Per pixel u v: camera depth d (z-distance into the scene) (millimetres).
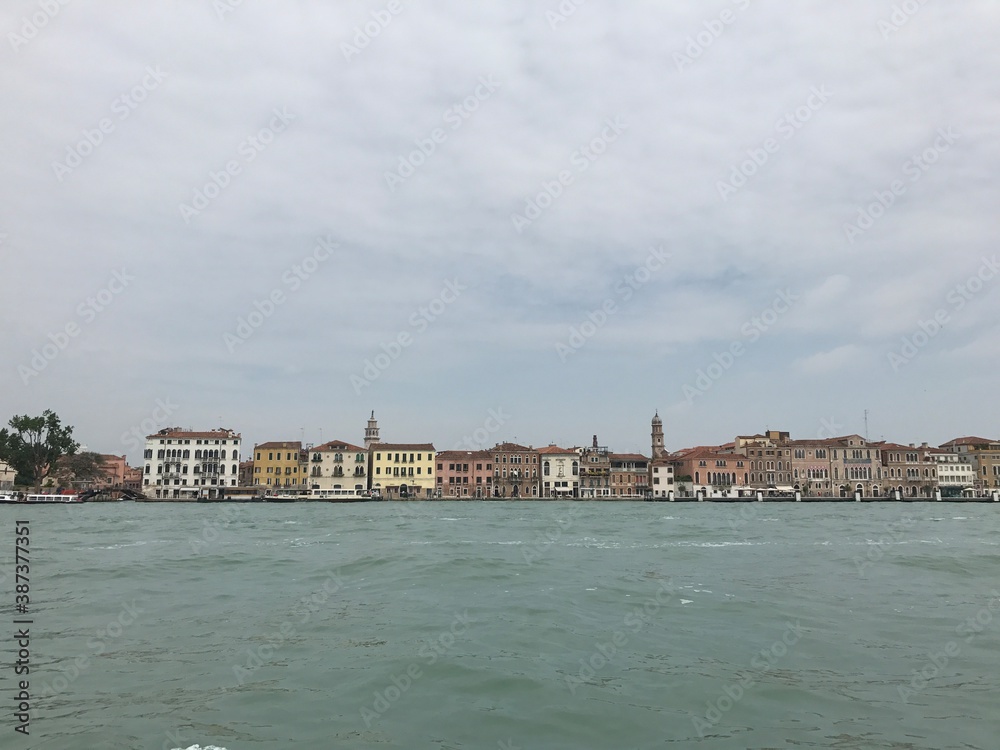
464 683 14633
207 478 164625
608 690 14195
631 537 51906
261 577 29719
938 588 26562
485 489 174750
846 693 13969
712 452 176125
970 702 13398
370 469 175125
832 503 154625
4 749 11180
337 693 14039
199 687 14367
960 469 180250
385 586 27000
